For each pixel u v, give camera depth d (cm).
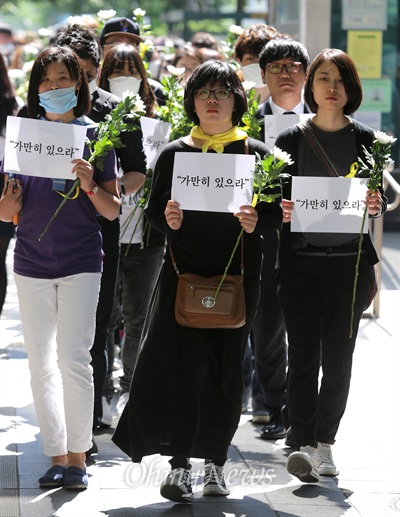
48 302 754
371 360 1141
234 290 727
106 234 848
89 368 759
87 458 826
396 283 1500
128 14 4138
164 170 748
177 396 736
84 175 730
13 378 1049
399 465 837
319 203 768
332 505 746
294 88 899
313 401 788
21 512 714
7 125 736
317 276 778
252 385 950
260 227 737
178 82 973
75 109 766
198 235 736
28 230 749
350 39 1633
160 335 737
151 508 730
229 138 739
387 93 1664
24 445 855
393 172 1777
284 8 1756
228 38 1295
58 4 4384
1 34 2447
